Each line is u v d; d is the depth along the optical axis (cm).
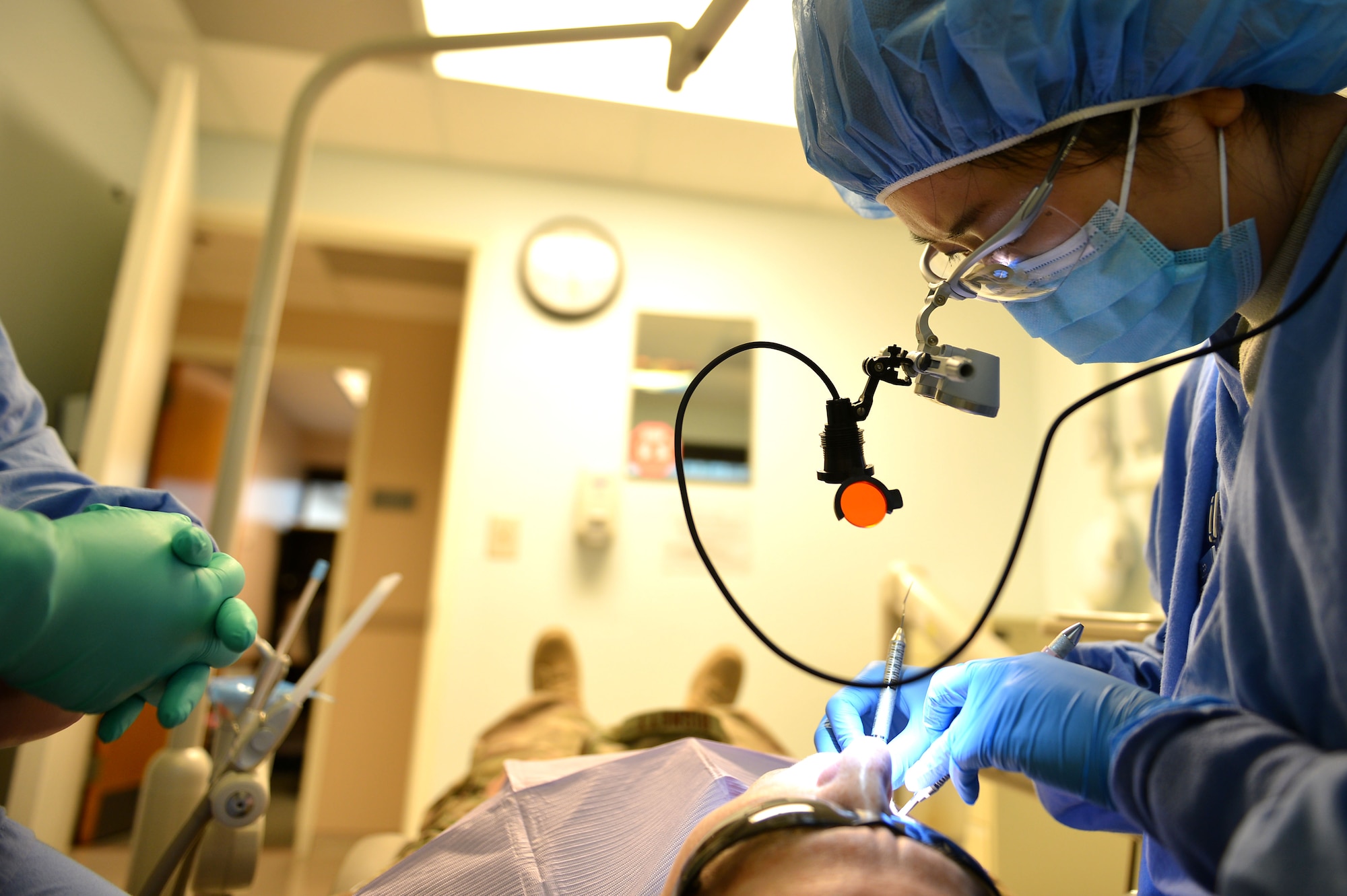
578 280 291
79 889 69
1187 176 62
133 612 56
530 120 270
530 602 273
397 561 405
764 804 55
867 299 308
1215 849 42
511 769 97
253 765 96
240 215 280
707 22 101
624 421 288
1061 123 64
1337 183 57
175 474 387
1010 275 69
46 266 220
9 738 61
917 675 77
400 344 429
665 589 279
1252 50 60
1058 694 57
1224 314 66
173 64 229
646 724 153
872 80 69
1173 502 85
